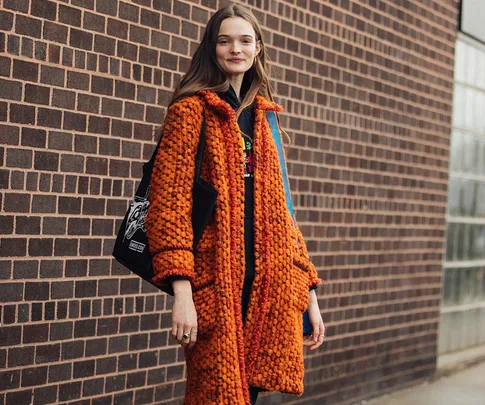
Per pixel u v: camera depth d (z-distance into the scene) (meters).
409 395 7.00
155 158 2.86
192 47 5.07
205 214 2.78
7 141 4.09
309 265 3.11
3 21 4.05
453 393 7.13
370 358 6.80
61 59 4.31
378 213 6.82
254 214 2.88
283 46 5.78
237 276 2.82
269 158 2.95
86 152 4.46
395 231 7.05
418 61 7.29
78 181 4.43
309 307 3.20
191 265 2.73
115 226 4.63
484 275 8.95
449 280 8.30
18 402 4.23
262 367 2.90
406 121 7.15
